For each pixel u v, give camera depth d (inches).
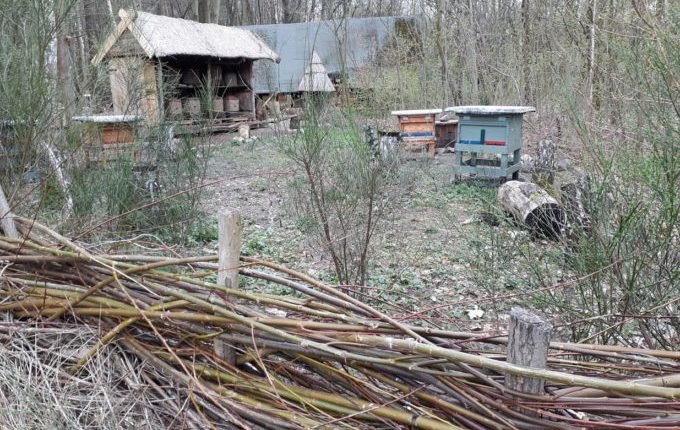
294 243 229.6
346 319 78.6
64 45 214.7
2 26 172.9
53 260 93.7
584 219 131.0
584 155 148.4
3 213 104.9
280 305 82.1
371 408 73.9
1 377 84.2
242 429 80.5
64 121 209.2
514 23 538.9
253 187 317.4
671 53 125.5
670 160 116.9
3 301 98.6
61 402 82.4
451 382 71.1
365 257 180.9
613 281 121.9
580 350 74.4
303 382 82.7
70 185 193.3
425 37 613.9
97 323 94.3
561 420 67.5
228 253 83.0
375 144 200.2
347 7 330.6
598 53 201.0
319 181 181.2
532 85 461.4
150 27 497.4
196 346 87.4
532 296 131.6
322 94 191.8
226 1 1316.4
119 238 166.1
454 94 589.9
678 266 117.7
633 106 142.9
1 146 175.5
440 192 302.0
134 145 227.6
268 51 647.8
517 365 65.8
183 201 230.7
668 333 125.6
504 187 237.5
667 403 63.0
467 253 188.4
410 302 171.6
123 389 87.8
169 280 88.4
